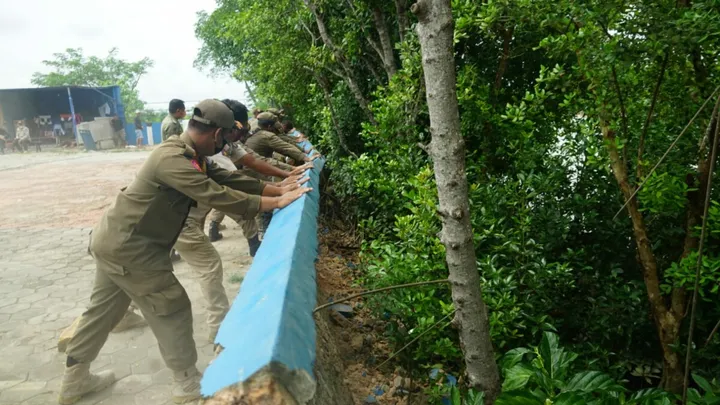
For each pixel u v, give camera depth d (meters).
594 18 2.38
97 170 16.27
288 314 1.52
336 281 4.83
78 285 5.32
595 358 3.13
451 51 1.92
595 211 3.60
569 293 3.37
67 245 6.86
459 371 2.97
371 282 3.16
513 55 3.85
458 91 3.66
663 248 3.30
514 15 2.91
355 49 5.31
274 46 6.89
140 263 2.96
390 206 4.15
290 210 2.94
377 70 5.74
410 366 2.88
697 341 3.05
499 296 2.74
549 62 4.16
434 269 2.89
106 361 3.74
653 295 2.85
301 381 1.31
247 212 3.04
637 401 2.14
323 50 5.44
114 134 28.64
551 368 2.17
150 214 2.95
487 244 3.28
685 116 2.74
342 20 5.49
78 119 31.39
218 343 1.63
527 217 3.15
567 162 3.82
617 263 3.45
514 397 1.95
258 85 10.81
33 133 31.52
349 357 3.46
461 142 1.98
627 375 3.50
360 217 5.35
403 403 2.99
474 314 2.12
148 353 3.86
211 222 6.92
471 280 2.08
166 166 2.88
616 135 2.94
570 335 3.40
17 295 5.04
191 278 5.41
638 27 2.29
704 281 2.50
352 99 6.10
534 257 3.10
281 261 2.00
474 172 3.81
